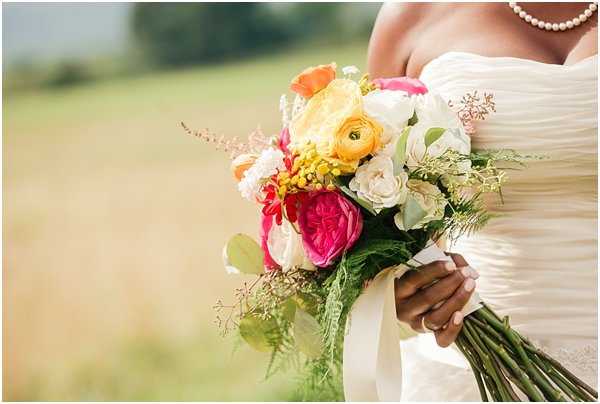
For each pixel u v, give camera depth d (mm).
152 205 9820
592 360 1649
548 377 1620
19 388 6883
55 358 7191
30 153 13781
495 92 1729
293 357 1686
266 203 1528
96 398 6469
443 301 1541
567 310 1681
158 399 6168
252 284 1601
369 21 19344
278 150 1513
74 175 11883
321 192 1495
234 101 15461
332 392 1726
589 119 1679
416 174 1503
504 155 1702
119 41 20375
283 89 16094
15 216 10336
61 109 17219
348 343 1553
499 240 1759
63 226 9812
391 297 1558
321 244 1483
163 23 20266
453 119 1559
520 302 1725
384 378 1572
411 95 1604
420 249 1562
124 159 12430
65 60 20047
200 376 6164
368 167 1476
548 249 1704
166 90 17656
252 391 5562
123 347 7070
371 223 1513
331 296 1434
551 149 1686
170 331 7008
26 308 8156
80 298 8023
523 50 1799
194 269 8055
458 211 1554
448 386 1789
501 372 1556
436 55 1906
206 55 20094
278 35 19891
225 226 8898
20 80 19844
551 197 1720
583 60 1721
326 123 1501
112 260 8570
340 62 17703
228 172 10781
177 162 11797
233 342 1673
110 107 16562
